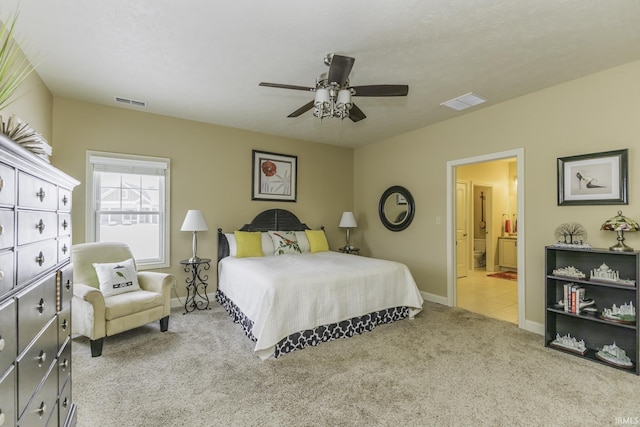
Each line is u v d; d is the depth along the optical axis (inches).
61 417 57.5
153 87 122.4
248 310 116.6
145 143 151.3
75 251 118.6
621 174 102.3
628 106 102.2
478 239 290.0
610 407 74.7
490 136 142.2
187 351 104.7
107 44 91.4
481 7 74.9
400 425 68.3
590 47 92.7
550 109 121.5
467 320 138.3
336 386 83.7
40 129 113.8
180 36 87.5
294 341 105.8
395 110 147.8
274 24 81.7
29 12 76.5
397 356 101.8
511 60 100.8
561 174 117.0
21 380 41.1
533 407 74.7
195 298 164.6
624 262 101.4
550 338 111.3
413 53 96.3
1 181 36.0
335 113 96.0
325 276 116.4
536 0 72.5
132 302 109.7
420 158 178.1
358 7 74.9
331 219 221.5
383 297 130.0
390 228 196.5
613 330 103.1
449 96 130.6
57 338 55.8
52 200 54.1
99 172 142.5
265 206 190.9
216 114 155.2
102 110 140.8
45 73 109.7
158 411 72.6
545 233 122.6
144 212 153.4
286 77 113.5
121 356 100.6
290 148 201.9
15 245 40.0
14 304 38.9
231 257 162.7
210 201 170.9
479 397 78.7
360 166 227.0
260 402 76.4
